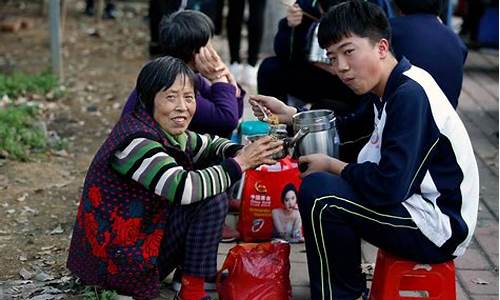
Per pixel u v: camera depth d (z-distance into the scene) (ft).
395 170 11.48
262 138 12.84
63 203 18.33
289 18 18.38
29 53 32.19
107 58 32.07
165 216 12.94
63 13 35.65
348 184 12.12
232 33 27.94
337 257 12.30
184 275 13.06
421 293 13.84
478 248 16.40
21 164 20.53
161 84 12.52
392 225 11.96
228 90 15.12
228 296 13.06
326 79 18.40
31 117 24.26
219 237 12.98
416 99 11.64
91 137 23.21
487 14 34.50
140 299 13.16
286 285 13.20
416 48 14.73
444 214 12.05
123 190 12.75
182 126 12.79
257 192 15.40
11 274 14.85
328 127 13.05
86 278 13.23
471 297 14.40
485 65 32.40
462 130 12.12
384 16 12.02
